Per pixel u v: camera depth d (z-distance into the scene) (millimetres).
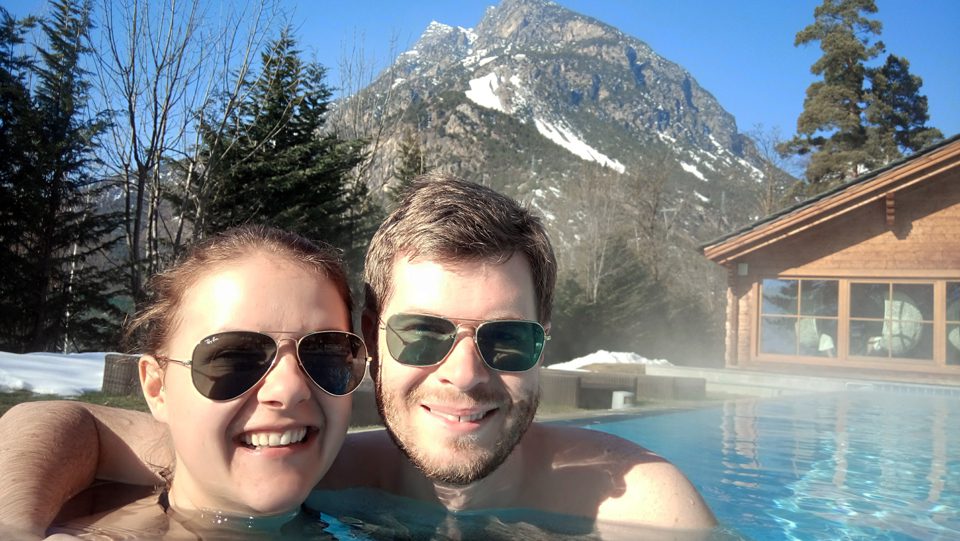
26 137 6020
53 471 554
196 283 529
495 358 560
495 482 627
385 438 729
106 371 2023
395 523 610
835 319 4504
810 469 1166
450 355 555
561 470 661
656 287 11203
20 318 6246
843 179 11398
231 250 543
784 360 4527
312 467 531
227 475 515
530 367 575
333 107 8797
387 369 581
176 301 539
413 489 663
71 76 6035
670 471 660
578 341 9930
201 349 508
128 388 1991
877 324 4438
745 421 1859
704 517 636
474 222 564
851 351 4477
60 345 6730
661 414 1928
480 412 562
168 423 546
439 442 564
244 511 538
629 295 10688
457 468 565
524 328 569
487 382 558
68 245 6637
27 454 556
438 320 557
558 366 4543
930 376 4125
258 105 6242
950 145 4082
